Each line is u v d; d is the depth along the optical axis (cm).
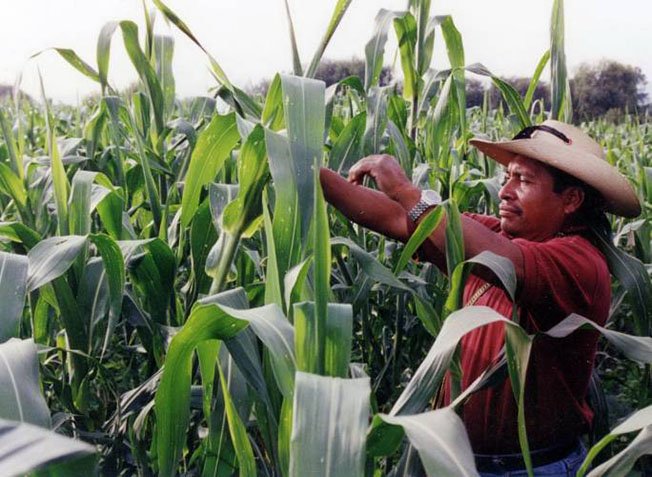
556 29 339
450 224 207
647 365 348
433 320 233
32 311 285
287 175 187
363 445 128
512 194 257
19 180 304
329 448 128
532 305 235
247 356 191
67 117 846
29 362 152
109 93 354
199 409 278
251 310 173
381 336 407
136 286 310
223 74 273
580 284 235
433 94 434
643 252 424
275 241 188
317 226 162
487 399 249
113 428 288
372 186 312
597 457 327
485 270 227
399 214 242
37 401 148
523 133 272
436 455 133
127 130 450
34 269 244
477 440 255
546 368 244
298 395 132
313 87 188
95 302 277
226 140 247
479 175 471
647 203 501
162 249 284
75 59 322
